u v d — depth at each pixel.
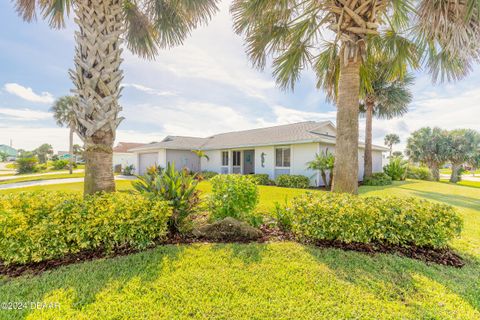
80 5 3.88
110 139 4.13
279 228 4.41
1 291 2.47
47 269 2.95
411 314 2.12
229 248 3.47
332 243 3.68
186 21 5.50
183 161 19.73
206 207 4.80
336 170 4.68
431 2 3.71
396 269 2.92
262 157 15.17
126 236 3.31
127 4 5.51
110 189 4.16
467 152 18.97
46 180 17.61
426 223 3.43
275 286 2.51
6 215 3.02
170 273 2.77
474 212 6.50
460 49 3.70
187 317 2.07
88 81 3.85
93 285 2.55
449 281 2.70
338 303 2.26
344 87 4.59
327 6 4.61
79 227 3.16
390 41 5.49
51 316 2.09
